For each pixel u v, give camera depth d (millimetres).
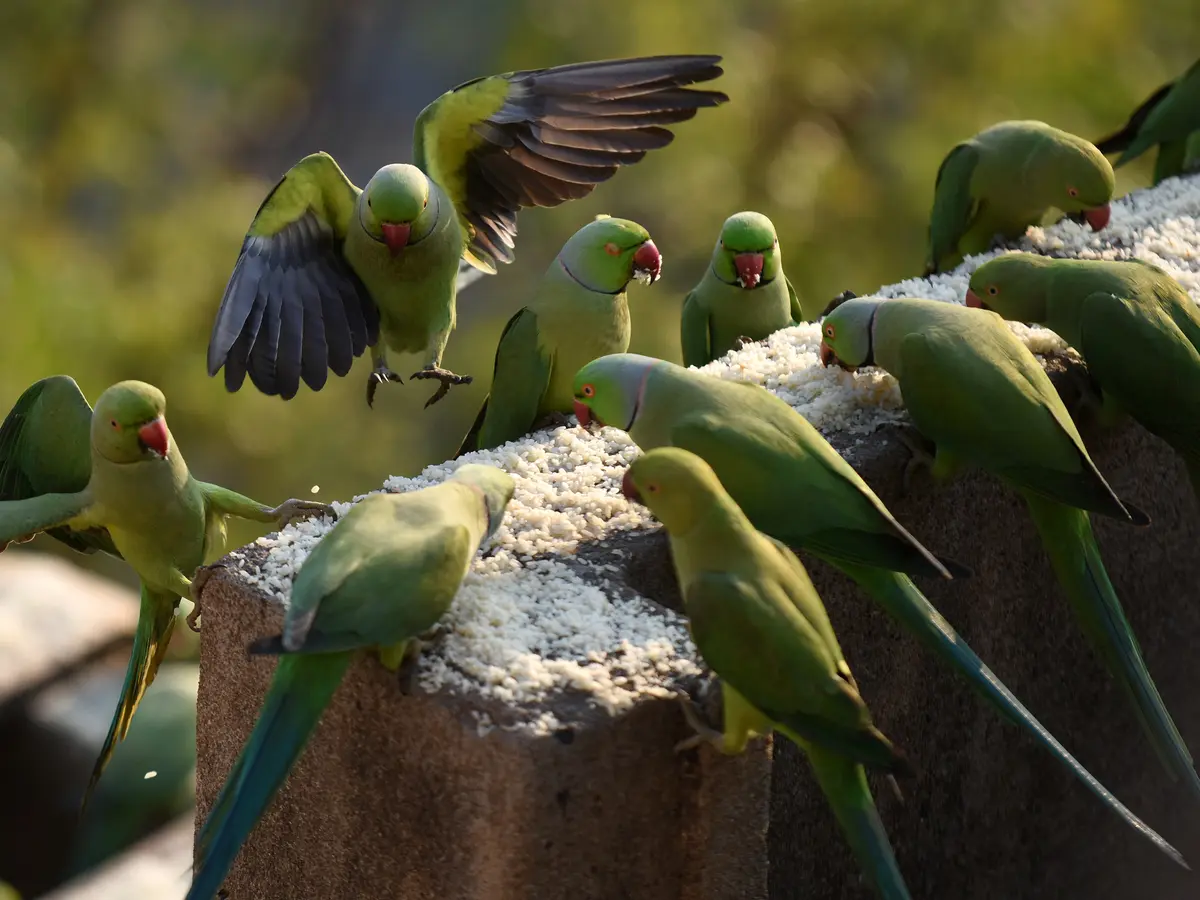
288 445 17562
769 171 18656
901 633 5965
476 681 4566
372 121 27219
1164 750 5699
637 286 17359
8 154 18000
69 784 11461
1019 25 18969
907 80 19469
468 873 4559
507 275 19516
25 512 6156
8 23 19234
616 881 4594
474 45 20922
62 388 6367
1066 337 6543
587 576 5156
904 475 5965
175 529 6340
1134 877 7250
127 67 19922
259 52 22250
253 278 6961
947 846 6457
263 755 4316
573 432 6078
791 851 5484
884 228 18953
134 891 9656
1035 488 5742
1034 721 4895
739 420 5375
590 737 4406
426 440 19125
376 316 7566
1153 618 7340
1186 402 6266
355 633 4320
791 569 4609
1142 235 7902
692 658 4727
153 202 19734
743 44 18641
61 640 11836
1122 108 18906
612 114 7559
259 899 5254
